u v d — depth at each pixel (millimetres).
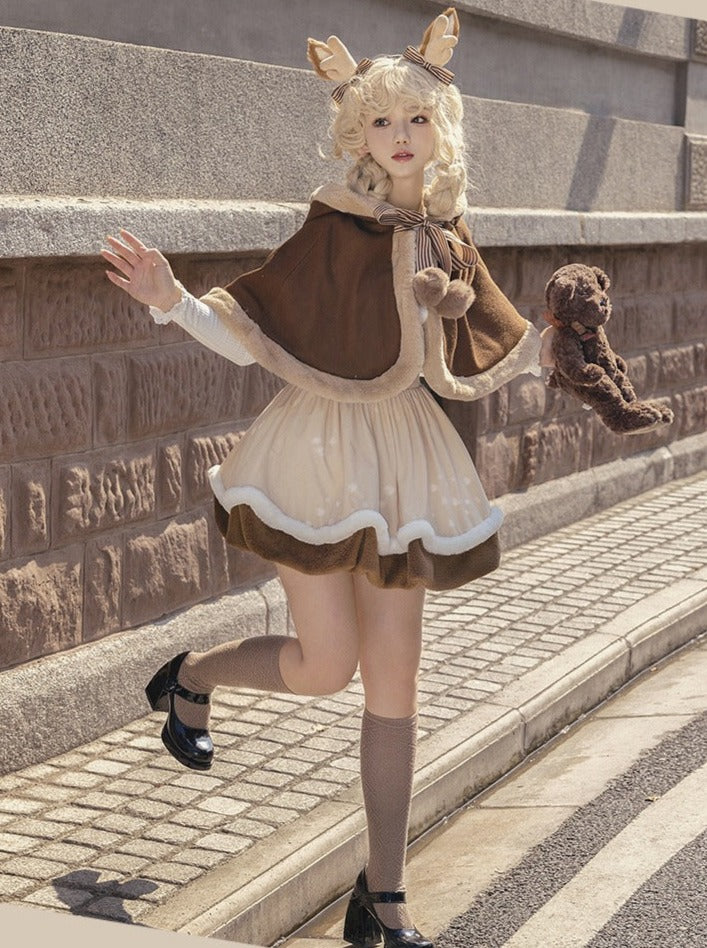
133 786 4445
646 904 3979
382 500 3584
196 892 3709
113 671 4988
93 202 4711
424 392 3746
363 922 3711
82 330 4844
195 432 5570
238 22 5734
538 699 5406
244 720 5070
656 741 5418
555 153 8367
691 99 10172
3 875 3783
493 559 3777
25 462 4648
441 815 4676
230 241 5344
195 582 5574
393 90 3555
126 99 4961
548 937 3797
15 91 4430
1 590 4562
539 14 8055
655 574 7414
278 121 5887
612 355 4020
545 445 8547
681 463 10336
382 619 3627
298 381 3555
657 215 9430
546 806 4785
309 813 4250
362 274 3570
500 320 3824
